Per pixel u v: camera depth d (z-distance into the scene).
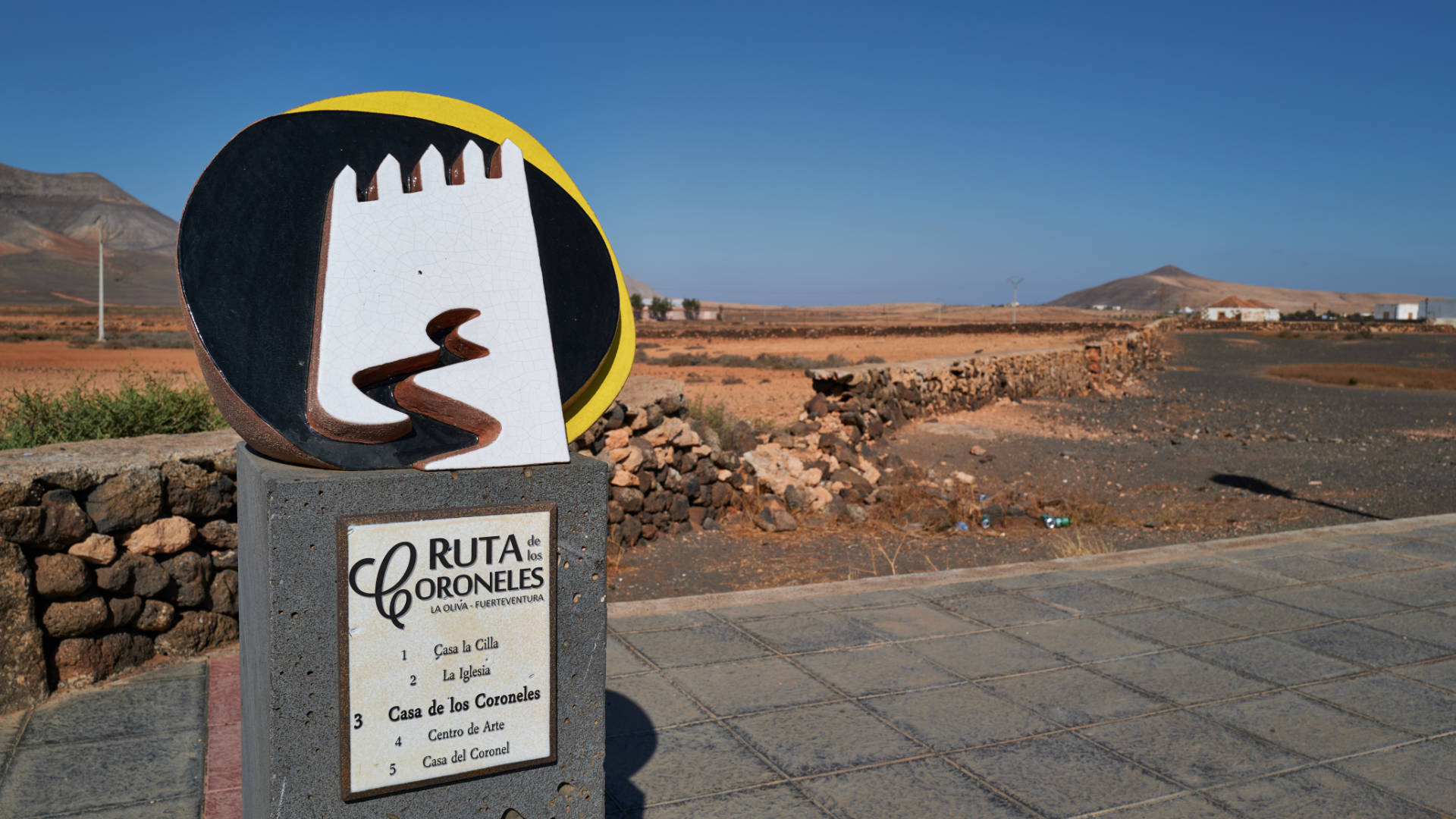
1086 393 21.14
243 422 1.95
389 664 1.93
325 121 2.16
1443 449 12.84
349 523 1.87
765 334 66.25
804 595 5.18
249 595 2.21
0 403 6.48
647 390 7.80
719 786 3.04
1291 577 5.62
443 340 2.11
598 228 2.48
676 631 4.57
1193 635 4.57
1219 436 14.02
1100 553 6.39
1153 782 3.09
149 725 3.47
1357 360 33.59
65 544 3.70
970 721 3.56
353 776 1.92
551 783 2.15
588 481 2.12
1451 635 4.59
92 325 64.44
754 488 8.41
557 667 2.12
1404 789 3.06
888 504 8.55
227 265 1.96
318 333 1.99
